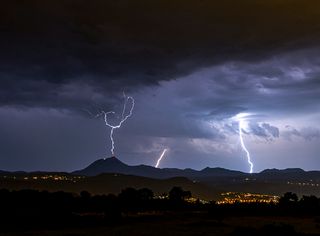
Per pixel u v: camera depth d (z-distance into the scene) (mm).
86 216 65750
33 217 61969
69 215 65562
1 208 64500
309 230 55219
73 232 51500
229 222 63781
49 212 65500
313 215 77812
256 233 49031
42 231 52344
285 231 50000
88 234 49625
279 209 82688
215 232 51438
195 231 52406
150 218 67625
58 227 56188
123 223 61188
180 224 59812
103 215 67688
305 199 88500
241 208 83375
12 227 55188
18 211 64312
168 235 48750
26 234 49625
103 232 51344
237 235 48594
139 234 49656
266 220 68375
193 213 77250
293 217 74188
